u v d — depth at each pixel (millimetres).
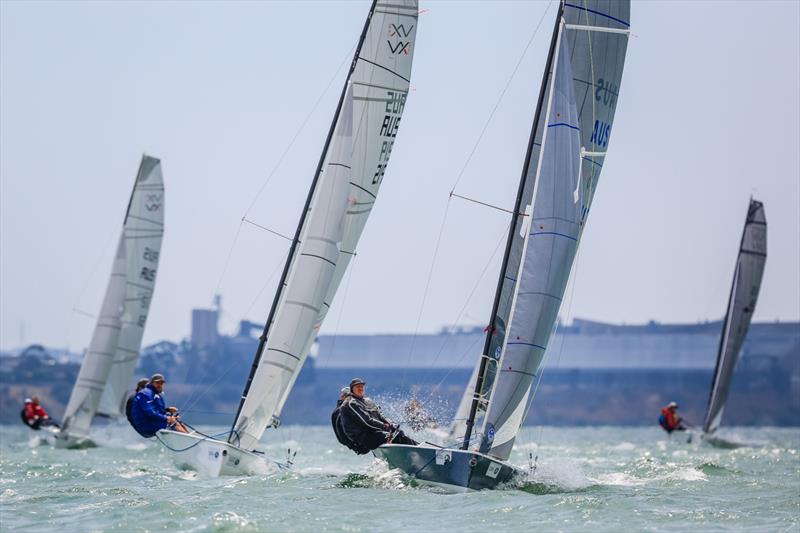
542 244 70250
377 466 73188
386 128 89812
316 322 86750
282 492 68250
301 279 80812
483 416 71250
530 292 70125
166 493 68875
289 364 80438
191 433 82438
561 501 63625
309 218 86875
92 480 77938
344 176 81562
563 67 72000
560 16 77125
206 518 57969
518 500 64188
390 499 64812
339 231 81375
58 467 88500
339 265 88625
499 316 76812
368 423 72938
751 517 59781
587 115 84375
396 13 89125
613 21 85188
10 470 85312
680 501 65938
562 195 70562
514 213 74812
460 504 63000
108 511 60531
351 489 69438
